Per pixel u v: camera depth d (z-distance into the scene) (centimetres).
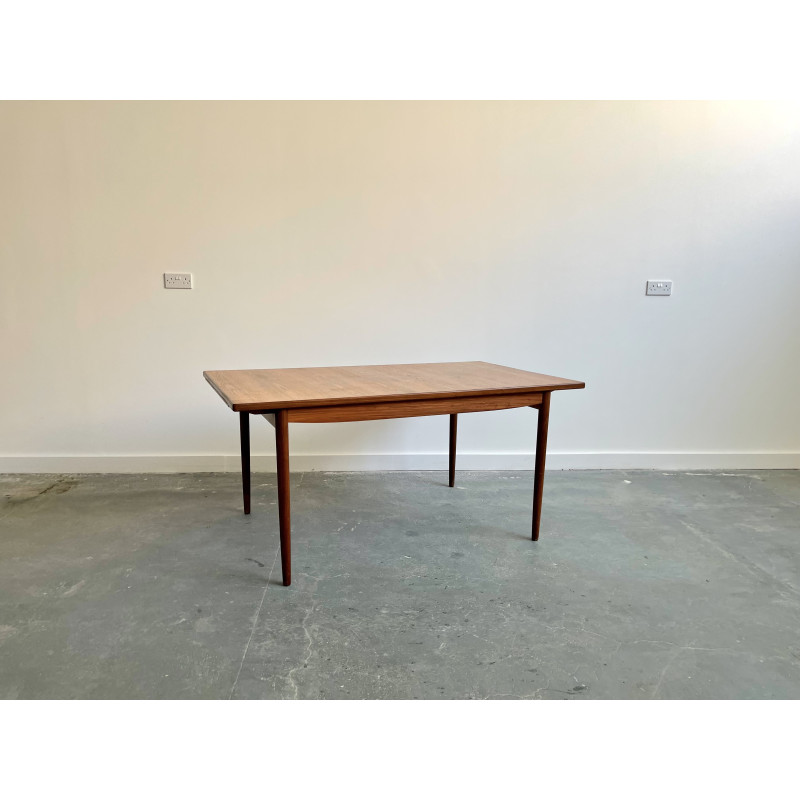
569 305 339
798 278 344
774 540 248
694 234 337
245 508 272
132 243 313
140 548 235
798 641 173
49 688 149
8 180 302
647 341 346
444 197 323
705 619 185
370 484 319
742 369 352
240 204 314
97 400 326
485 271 332
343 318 329
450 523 264
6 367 319
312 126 311
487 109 317
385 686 151
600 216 332
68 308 316
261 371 257
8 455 328
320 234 321
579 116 321
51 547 235
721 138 328
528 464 352
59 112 298
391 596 198
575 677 155
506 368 272
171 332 323
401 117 314
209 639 171
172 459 334
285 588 203
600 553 234
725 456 355
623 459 356
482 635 175
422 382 228
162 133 304
